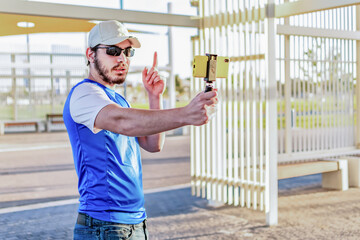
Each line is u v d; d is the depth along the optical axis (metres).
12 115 20.12
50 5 4.25
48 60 20.23
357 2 4.01
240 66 4.96
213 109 1.50
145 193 6.66
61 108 20.86
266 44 4.50
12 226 5.00
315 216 5.12
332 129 7.16
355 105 7.52
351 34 6.90
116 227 1.80
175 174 8.31
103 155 1.80
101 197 1.80
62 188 7.26
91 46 1.89
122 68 1.91
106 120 1.59
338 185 6.68
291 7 4.64
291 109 6.64
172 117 1.48
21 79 20.11
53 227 4.94
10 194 6.83
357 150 7.29
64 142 15.04
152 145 2.12
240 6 4.88
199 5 5.34
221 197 5.36
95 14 4.52
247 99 4.88
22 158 11.16
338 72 7.16
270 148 4.64
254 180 4.85
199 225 4.83
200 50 5.37
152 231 4.63
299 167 5.89
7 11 4.03
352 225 4.70
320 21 6.60
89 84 1.79
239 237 4.34
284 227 4.67
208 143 5.40
